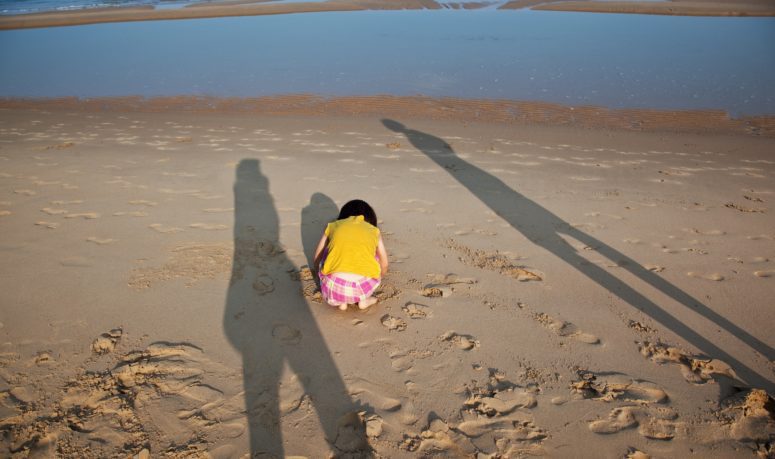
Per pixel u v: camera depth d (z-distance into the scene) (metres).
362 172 6.96
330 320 3.59
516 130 9.91
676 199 6.09
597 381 3.04
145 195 5.88
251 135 9.28
